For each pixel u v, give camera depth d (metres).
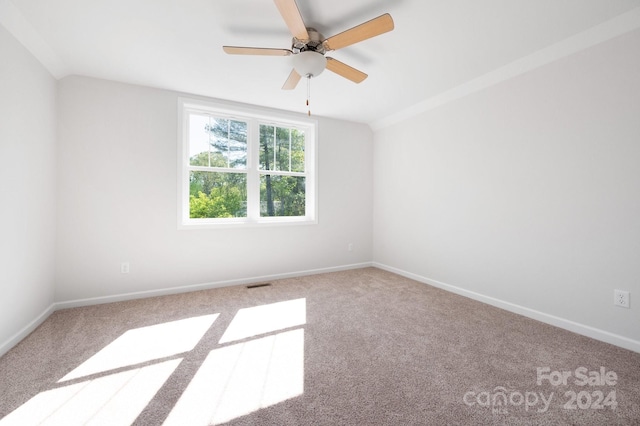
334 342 2.01
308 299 2.92
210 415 1.31
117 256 2.84
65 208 2.64
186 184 3.25
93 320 2.37
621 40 1.92
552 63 2.28
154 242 3.00
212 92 3.11
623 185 1.93
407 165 3.82
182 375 1.61
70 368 1.67
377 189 4.40
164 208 3.04
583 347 1.93
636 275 1.88
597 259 2.06
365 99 3.36
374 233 4.49
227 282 3.38
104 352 1.86
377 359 1.79
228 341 2.02
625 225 1.92
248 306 2.71
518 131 2.53
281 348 1.92
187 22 1.94
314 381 1.56
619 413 1.32
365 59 2.43
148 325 2.28
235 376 1.61
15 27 1.88
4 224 1.84
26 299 2.11
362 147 4.38
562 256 2.25
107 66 2.54
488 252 2.80
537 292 2.41
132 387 1.51
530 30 2.02
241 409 1.35
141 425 1.25
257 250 3.58
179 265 3.13
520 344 1.98
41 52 2.21
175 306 2.71
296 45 1.96
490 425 1.25
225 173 3.51
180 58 2.41
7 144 1.86
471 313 2.55
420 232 3.62
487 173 2.81
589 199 2.09
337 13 1.84
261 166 3.75
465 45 2.21
